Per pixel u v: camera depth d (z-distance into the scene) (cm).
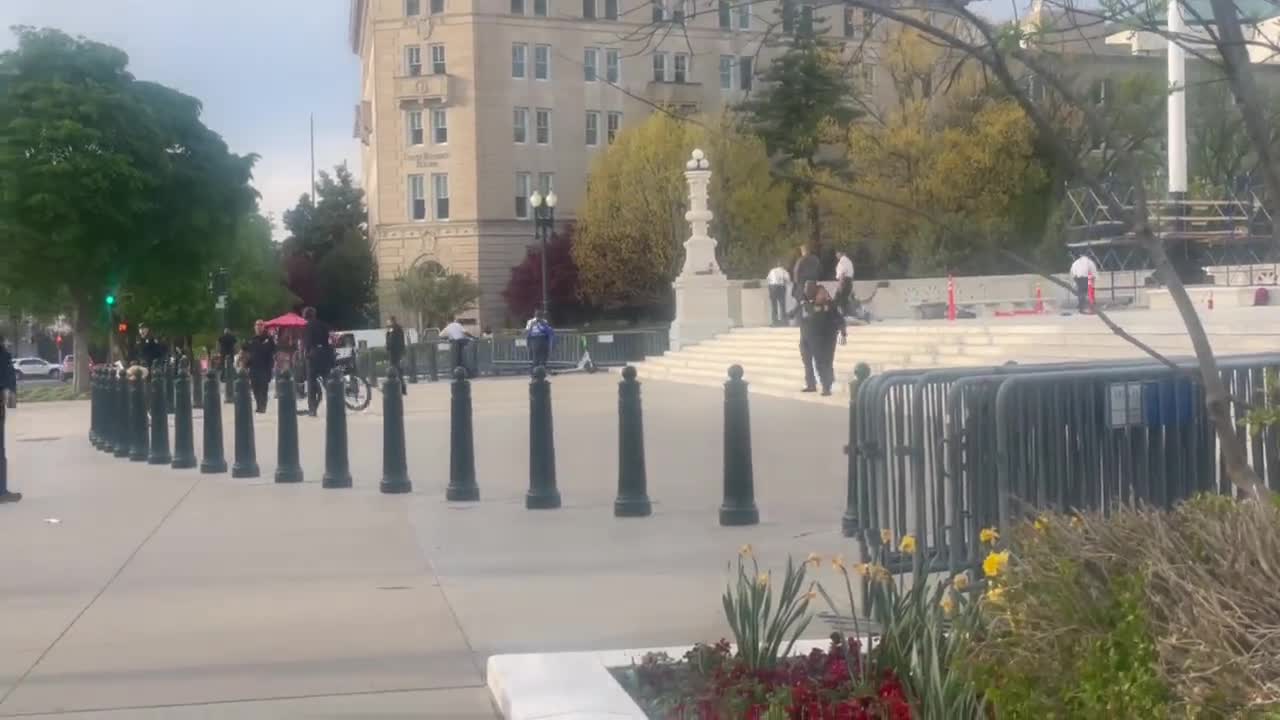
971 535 702
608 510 1227
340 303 7850
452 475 1316
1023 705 420
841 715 511
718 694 549
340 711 636
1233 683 337
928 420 740
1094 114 429
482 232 6719
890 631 561
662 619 789
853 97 1422
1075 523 459
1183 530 419
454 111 6719
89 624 820
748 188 4966
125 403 2047
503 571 954
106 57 4441
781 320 3775
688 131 5303
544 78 6719
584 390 3269
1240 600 358
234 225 4788
